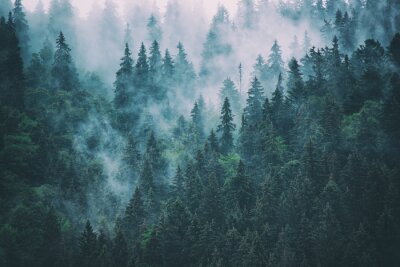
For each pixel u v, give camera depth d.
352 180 70.56
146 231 76.56
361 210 66.88
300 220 68.44
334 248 62.12
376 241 61.41
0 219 72.75
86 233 75.38
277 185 76.19
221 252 67.69
